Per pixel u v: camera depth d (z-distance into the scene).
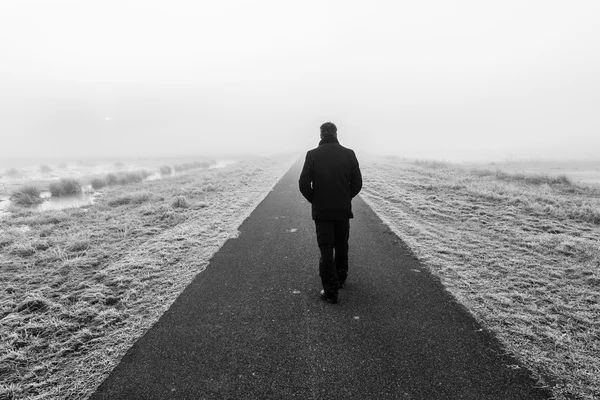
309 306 3.09
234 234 5.65
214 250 4.83
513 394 1.91
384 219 6.48
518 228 5.53
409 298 3.19
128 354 2.42
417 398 1.90
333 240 3.21
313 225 6.14
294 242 5.13
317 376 2.12
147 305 3.21
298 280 3.71
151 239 5.51
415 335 2.55
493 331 2.57
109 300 3.34
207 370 2.21
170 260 4.44
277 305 3.13
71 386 2.11
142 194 10.30
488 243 4.82
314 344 2.47
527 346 2.37
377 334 2.58
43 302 3.33
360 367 2.19
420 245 4.79
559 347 2.35
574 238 4.77
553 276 3.61
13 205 10.63
